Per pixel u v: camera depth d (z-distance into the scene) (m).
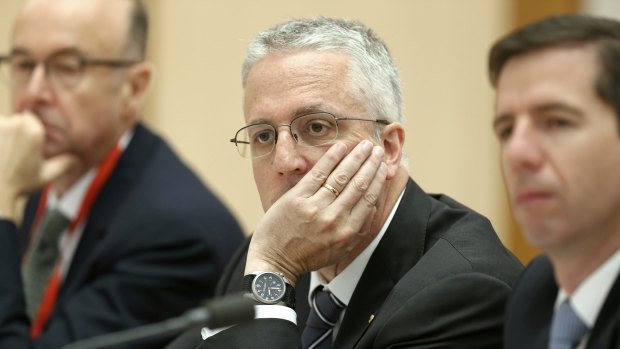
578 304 4.32
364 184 5.67
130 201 8.48
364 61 5.78
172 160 8.90
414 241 5.85
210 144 13.01
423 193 6.12
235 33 12.94
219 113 12.99
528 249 12.24
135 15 8.79
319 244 5.70
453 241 5.78
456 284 5.46
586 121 4.04
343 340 5.68
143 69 8.87
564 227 4.11
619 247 4.20
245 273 5.73
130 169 8.68
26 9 8.53
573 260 4.28
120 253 8.28
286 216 5.73
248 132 5.88
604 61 4.03
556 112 4.07
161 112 12.96
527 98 4.12
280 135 5.72
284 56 5.75
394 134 5.88
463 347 5.40
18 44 8.49
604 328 4.19
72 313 7.96
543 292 4.76
